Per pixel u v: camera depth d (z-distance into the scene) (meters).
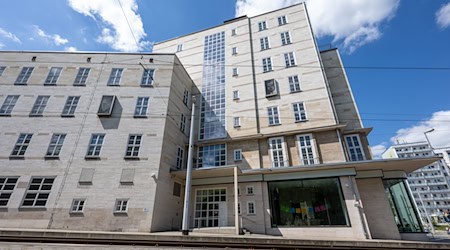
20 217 13.02
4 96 17.17
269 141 18.30
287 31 23.69
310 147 16.97
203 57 25.88
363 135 17.53
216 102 22.17
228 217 15.52
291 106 19.36
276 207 14.68
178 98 19.91
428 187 77.06
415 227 13.02
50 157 14.86
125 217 13.13
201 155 19.66
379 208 13.71
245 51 24.17
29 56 19.14
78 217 13.08
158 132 16.22
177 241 9.42
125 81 18.34
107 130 16.06
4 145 15.19
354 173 13.78
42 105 17.00
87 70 18.75
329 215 13.45
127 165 14.81
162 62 19.61
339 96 20.38
